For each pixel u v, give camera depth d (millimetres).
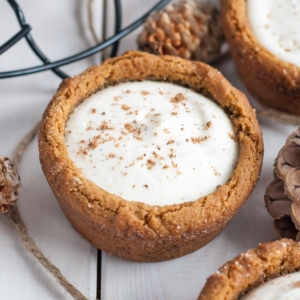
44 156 254
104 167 252
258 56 286
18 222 263
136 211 245
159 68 276
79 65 310
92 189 247
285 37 292
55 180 250
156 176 251
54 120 261
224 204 249
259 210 275
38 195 274
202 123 265
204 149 259
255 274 234
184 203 247
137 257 259
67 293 253
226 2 303
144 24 304
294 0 301
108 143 257
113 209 244
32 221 268
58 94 267
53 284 254
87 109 267
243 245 267
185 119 265
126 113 265
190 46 299
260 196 278
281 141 292
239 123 267
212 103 273
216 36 306
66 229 268
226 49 318
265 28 295
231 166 259
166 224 244
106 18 328
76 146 258
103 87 274
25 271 256
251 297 232
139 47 305
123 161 253
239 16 297
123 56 277
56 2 327
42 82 303
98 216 245
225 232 270
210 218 247
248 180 255
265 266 235
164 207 246
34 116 294
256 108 300
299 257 238
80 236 266
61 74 301
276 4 301
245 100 274
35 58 310
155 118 263
